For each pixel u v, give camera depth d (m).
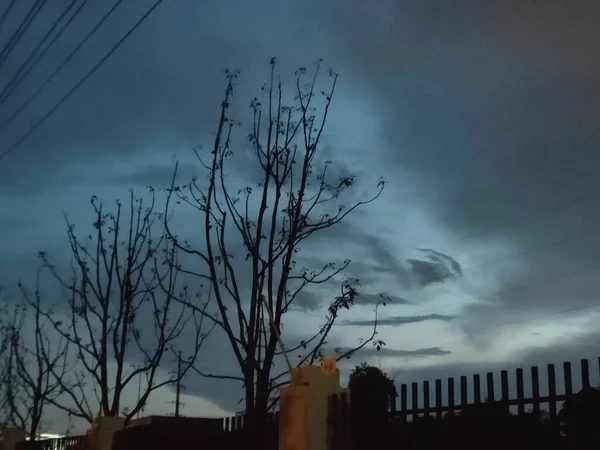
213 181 13.58
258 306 12.65
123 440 13.62
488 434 6.29
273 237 12.98
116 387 16.58
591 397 5.60
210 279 13.37
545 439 5.87
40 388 20.41
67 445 17.05
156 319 17.59
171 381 16.75
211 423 11.32
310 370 8.80
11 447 21.03
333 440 8.37
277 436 9.30
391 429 7.47
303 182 13.31
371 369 12.05
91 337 17.41
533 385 6.07
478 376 6.55
